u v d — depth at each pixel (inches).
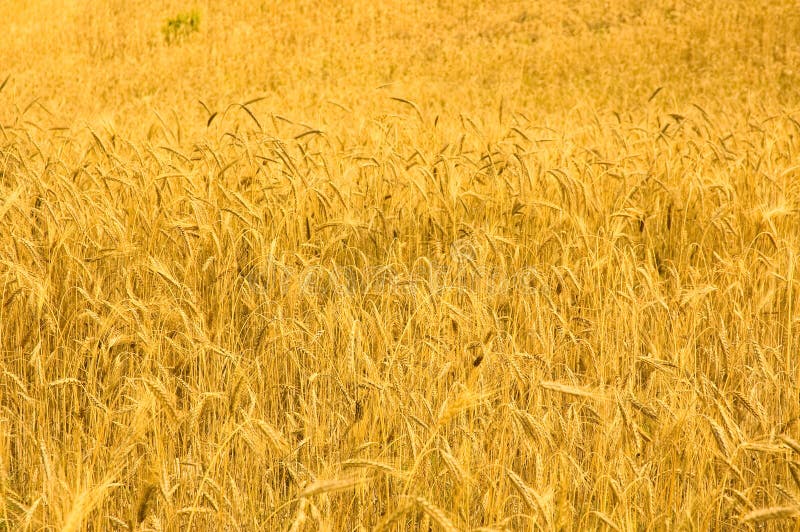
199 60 1044.5
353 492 122.3
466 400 97.5
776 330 184.9
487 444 129.9
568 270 181.0
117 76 998.4
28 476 131.3
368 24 1176.2
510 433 133.6
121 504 119.8
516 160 264.5
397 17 1197.1
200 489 104.1
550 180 276.2
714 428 116.6
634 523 113.3
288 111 655.1
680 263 230.1
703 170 303.4
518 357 145.9
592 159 294.8
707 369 165.2
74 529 90.6
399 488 121.1
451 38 1113.4
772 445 109.0
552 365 159.2
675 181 297.6
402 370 147.5
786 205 257.1
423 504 87.0
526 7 1197.1
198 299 182.5
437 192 234.7
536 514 101.0
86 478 111.7
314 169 271.3
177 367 151.9
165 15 1214.9
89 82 959.6
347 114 560.7
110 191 230.4
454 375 154.4
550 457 123.0
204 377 151.9
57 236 189.8
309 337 163.5
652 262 226.7
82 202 205.3
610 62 938.1
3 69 1045.8
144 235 212.1
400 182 259.3
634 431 121.8
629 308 179.5
